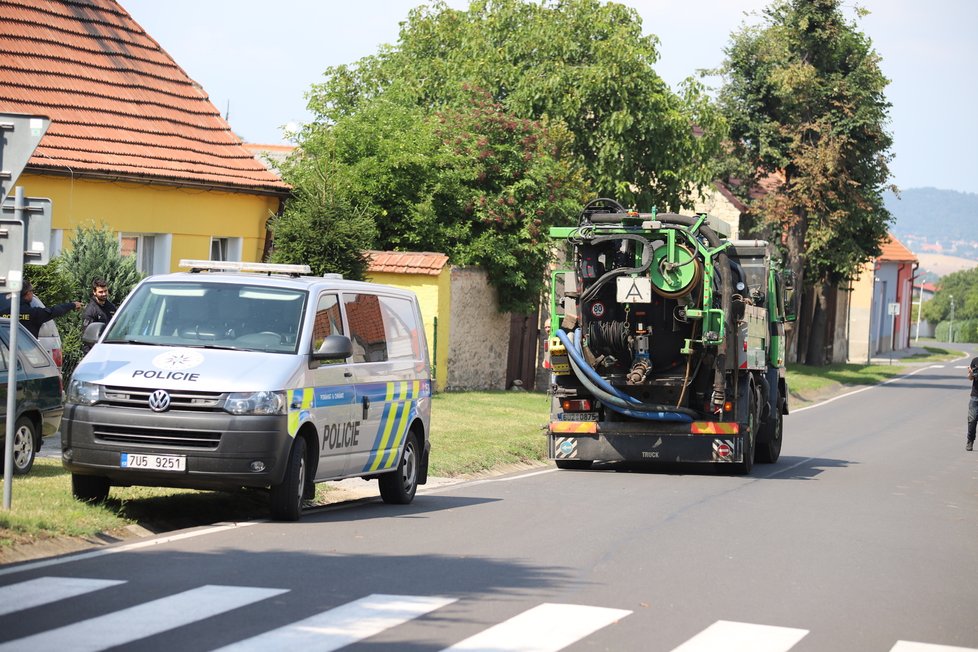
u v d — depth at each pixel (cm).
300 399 1680
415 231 4444
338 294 1872
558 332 2700
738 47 7450
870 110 7106
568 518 1877
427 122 4741
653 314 2653
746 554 1588
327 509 1908
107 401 1616
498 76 5681
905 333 14075
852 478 2770
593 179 5550
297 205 3772
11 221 1567
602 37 5706
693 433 2703
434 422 3319
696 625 1141
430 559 1441
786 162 7300
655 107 5559
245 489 1961
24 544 1392
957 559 1630
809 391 6525
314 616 1112
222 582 1249
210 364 1648
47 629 1034
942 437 4166
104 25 3688
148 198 3341
